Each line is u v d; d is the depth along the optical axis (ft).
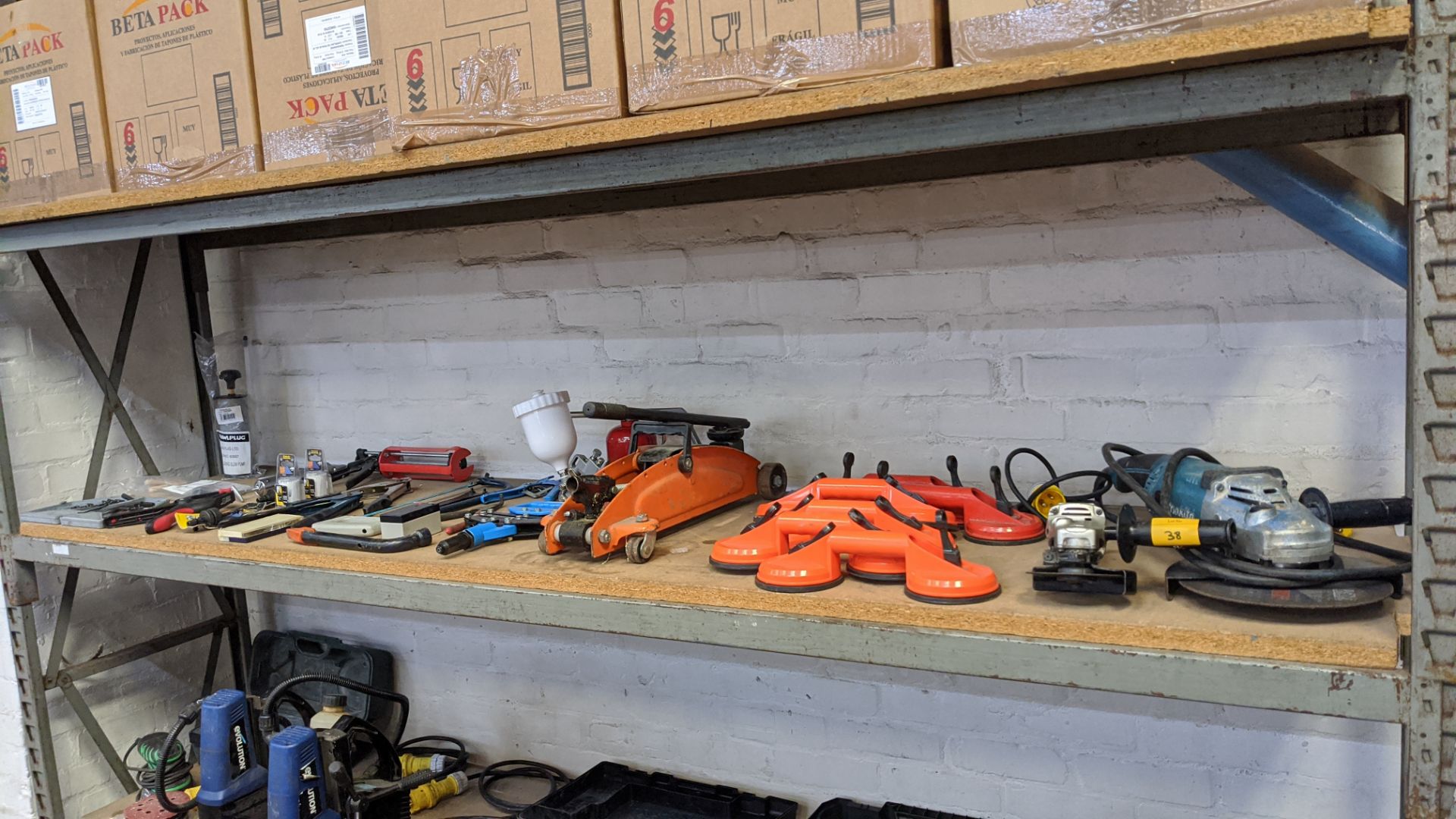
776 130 3.55
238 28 4.50
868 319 5.46
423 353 6.86
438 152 4.02
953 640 3.37
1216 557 3.34
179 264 7.47
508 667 6.82
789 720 5.95
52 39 5.01
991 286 5.15
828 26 3.29
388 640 7.26
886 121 3.37
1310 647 2.95
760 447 5.84
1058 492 4.54
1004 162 4.78
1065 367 5.05
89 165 5.03
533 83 3.81
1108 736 5.17
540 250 6.32
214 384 7.47
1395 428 4.45
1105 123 3.08
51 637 6.66
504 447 6.67
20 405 6.46
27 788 6.74
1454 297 2.70
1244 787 4.92
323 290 7.17
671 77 3.57
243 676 7.84
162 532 5.51
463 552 4.59
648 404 6.14
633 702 6.41
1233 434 4.76
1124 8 2.90
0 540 5.98
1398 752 4.60
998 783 5.46
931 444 5.41
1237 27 2.71
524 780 6.57
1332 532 3.28
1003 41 3.07
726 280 5.80
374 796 5.45
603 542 4.18
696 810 5.91
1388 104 3.78
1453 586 2.76
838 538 3.78
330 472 6.39
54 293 6.53
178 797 5.75
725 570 4.02
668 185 5.61
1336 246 4.28
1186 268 4.74
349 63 4.26
